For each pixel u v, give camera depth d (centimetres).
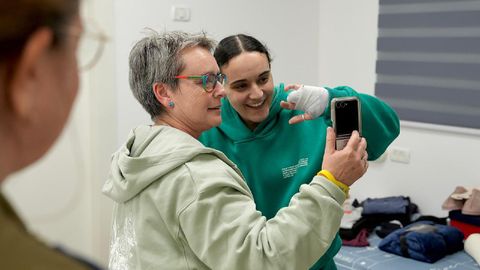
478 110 305
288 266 109
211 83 128
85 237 305
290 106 158
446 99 318
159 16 324
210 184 112
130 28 313
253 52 165
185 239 117
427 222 298
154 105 130
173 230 117
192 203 112
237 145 172
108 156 311
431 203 332
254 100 166
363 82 363
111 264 133
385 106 171
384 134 169
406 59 335
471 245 271
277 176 171
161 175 117
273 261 108
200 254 113
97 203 306
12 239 41
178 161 117
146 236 121
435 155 327
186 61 125
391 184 350
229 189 115
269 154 172
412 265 259
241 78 164
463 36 306
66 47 42
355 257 270
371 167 359
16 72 39
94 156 306
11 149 42
